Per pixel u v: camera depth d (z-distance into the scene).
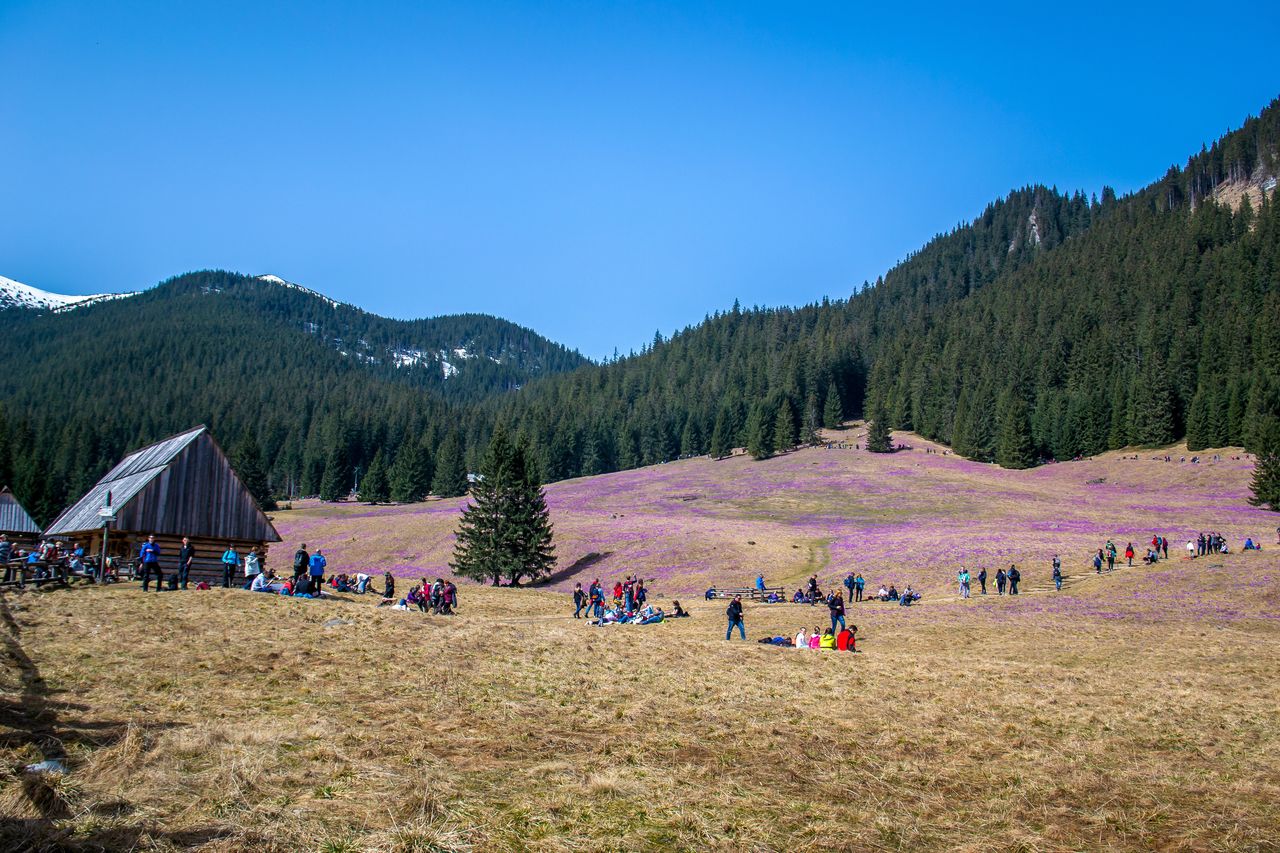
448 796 9.48
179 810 8.38
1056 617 36.88
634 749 12.52
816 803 10.55
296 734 11.70
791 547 65.62
